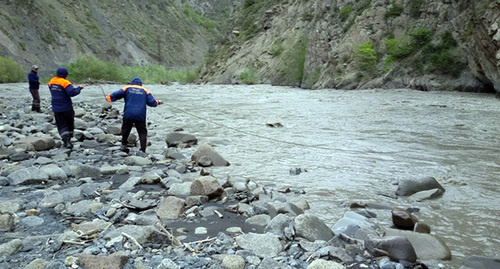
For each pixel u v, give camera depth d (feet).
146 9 546.67
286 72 174.60
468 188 20.77
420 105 68.18
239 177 22.29
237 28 252.62
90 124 42.32
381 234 14.43
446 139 36.27
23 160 25.62
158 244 13.06
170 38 526.98
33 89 53.01
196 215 16.43
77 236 13.29
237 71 206.90
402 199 19.17
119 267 11.30
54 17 349.82
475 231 14.98
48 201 17.28
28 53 297.53
